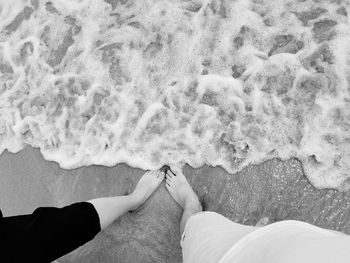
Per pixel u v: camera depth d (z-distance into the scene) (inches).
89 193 73.8
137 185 70.2
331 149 63.6
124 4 76.2
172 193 69.6
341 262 29.5
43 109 77.2
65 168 75.3
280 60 66.9
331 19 65.7
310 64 65.6
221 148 68.5
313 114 64.6
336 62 64.5
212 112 69.0
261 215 66.1
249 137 67.2
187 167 70.1
